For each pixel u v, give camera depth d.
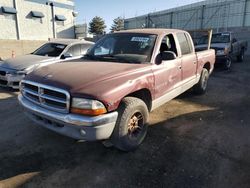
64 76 3.18
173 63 4.42
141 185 2.77
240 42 14.09
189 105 5.75
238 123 4.64
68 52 7.80
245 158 3.36
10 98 6.16
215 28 27.48
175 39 4.75
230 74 10.39
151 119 4.78
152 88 3.77
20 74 6.62
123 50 4.22
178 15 32.31
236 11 25.03
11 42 19.73
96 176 2.92
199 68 5.91
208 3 28.06
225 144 3.77
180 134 4.11
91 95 2.79
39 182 2.79
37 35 26.61
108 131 2.98
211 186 2.77
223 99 6.32
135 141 3.48
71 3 30.58
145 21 37.75
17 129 4.20
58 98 2.97
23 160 3.23
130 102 3.25
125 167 3.11
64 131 3.01
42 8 26.72
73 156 3.35
